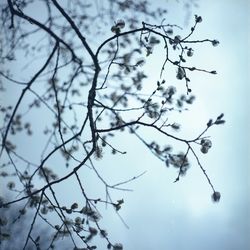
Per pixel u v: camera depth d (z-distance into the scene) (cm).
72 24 390
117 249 380
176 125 383
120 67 464
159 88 396
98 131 368
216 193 347
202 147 367
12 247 583
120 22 390
